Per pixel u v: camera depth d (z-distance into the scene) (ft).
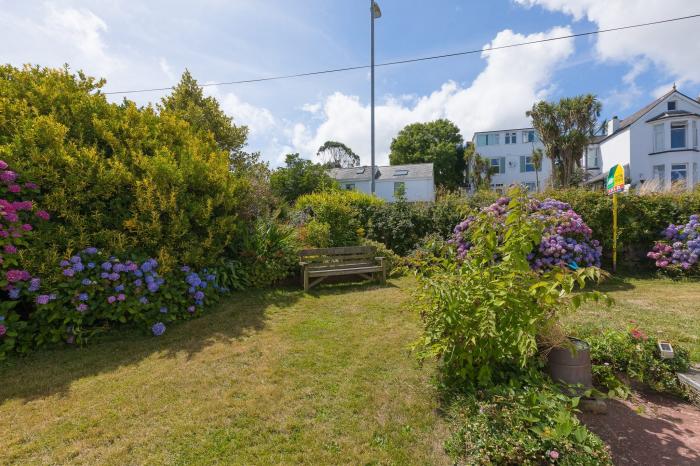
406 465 6.43
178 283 14.51
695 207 23.31
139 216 14.51
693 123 66.49
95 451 6.82
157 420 7.80
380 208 30.81
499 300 7.30
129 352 11.47
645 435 7.29
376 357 10.94
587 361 8.37
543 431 6.20
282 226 22.86
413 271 9.95
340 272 20.43
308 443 7.04
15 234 11.28
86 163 13.75
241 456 6.69
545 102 71.20
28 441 7.13
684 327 12.62
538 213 9.16
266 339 12.53
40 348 11.59
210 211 16.43
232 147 35.40
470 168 118.73
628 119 81.46
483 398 7.57
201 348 11.77
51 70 17.92
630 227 23.89
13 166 12.01
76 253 12.98
